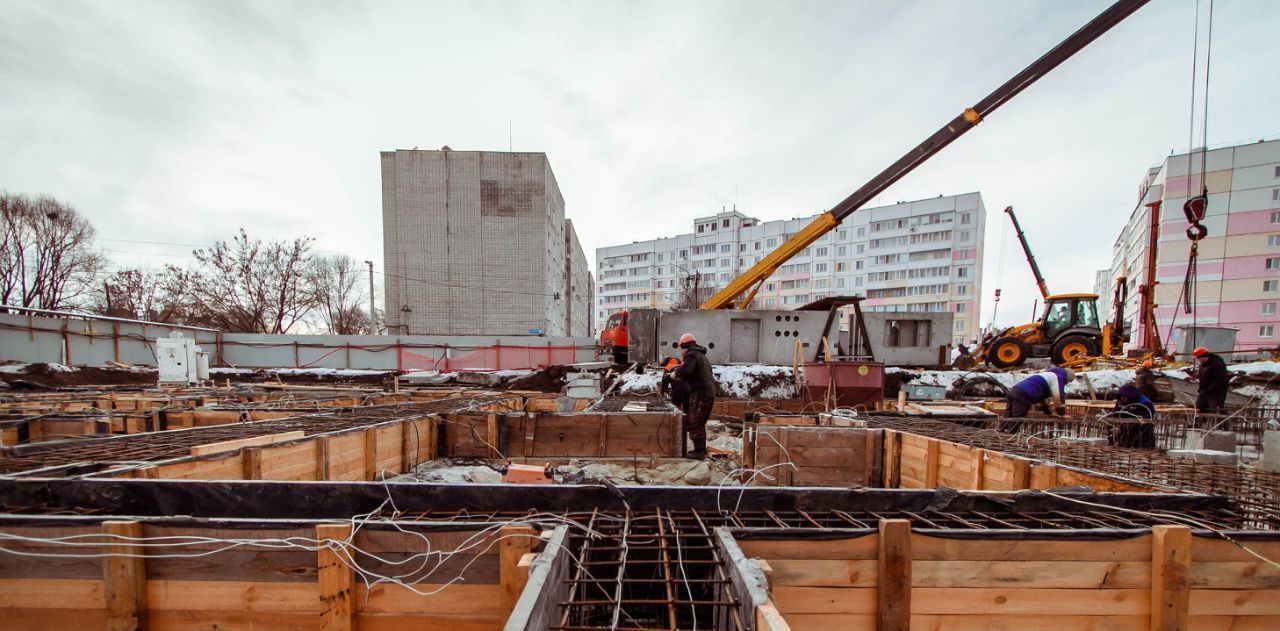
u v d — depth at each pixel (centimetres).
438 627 192
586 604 157
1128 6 979
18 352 1295
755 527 216
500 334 2845
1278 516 233
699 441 603
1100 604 197
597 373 1237
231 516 251
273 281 2606
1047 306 1348
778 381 1120
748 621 135
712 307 1454
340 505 252
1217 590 197
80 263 2639
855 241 4941
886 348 1288
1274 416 740
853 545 195
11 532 192
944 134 1193
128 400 725
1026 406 616
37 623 194
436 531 191
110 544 188
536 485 252
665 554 184
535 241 2867
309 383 1606
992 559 196
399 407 656
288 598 193
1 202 2372
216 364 1831
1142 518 232
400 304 2811
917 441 464
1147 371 718
